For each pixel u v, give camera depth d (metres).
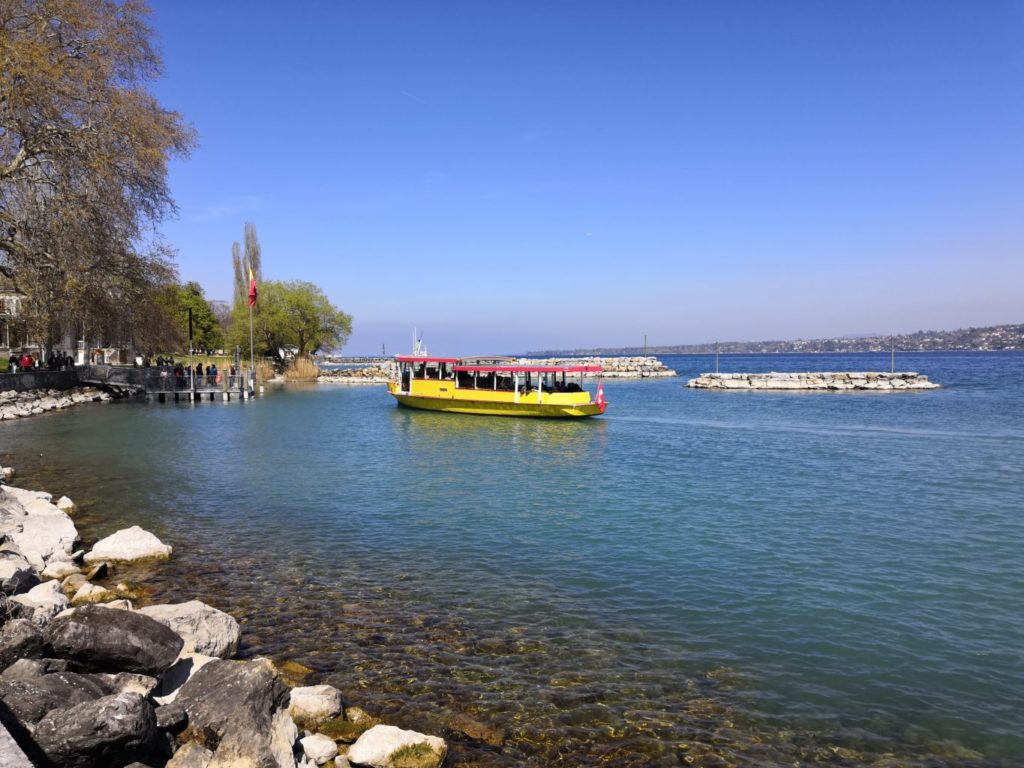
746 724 7.30
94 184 32.25
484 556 13.34
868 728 7.30
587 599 11.01
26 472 22.44
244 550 13.56
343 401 58.84
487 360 52.16
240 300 88.06
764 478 22.44
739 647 9.27
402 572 12.27
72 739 4.70
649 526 15.80
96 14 32.41
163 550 12.91
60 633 6.17
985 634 9.82
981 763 6.72
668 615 10.37
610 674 8.36
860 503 18.50
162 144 34.81
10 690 5.24
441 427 39.16
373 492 19.78
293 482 21.30
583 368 44.00
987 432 35.94
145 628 6.73
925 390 71.00
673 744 6.87
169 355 80.00
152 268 41.25
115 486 20.28
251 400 58.12
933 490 20.41
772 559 13.27
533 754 6.61
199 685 6.03
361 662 8.48
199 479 21.64
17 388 42.75
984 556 13.56
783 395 67.69
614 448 30.30
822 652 9.16
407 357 50.09
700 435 35.38
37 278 33.34
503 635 9.48
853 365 164.25
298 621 9.81
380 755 6.09
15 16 30.02
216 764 5.30
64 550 12.58
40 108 29.98
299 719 6.85
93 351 66.88
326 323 97.88
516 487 20.73
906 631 9.89
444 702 7.54
